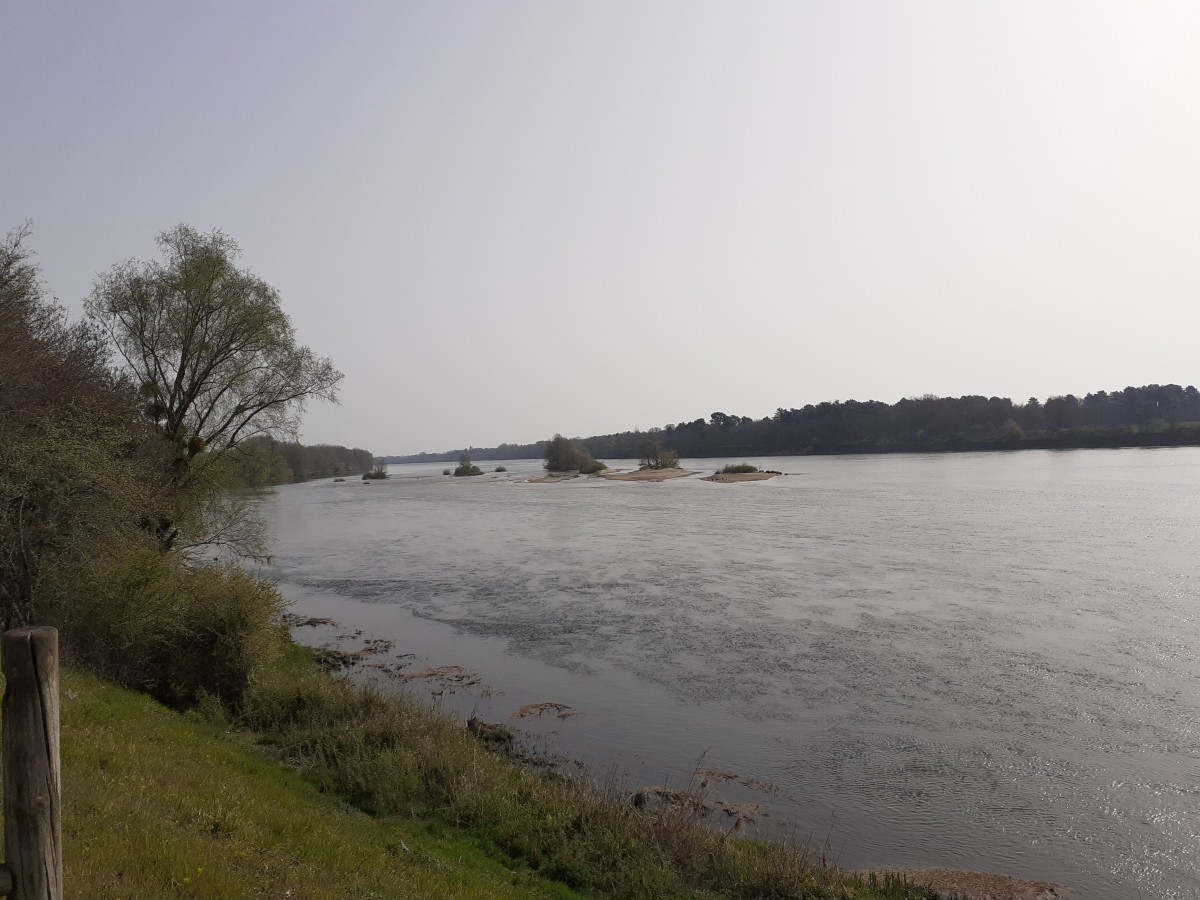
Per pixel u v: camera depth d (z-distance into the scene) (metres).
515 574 36.12
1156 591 27.31
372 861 8.71
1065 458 129.88
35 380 18.94
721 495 81.38
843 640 22.66
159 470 22.55
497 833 11.04
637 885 9.73
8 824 3.49
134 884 5.85
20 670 3.48
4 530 15.60
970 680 18.80
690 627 24.94
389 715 14.90
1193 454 129.38
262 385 27.22
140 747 10.64
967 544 39.47
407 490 117.94
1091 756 14.44
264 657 17.78
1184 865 10.88
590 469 146.75
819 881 9.94
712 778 13.90
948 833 11.87
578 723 16.84
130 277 25.69
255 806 9.45
